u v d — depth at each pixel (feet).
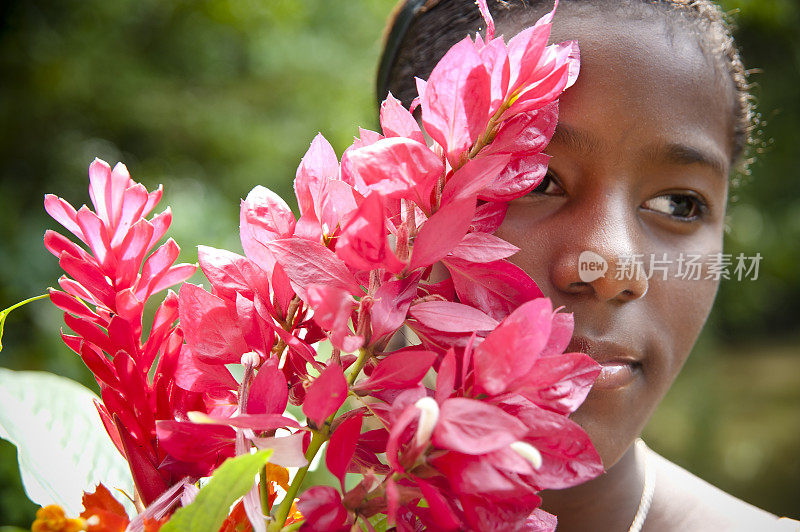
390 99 1.71
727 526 2.68
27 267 9.02
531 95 1.66
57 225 9.85
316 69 12.84
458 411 1.44
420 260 1.58
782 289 16.96
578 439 1.53
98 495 1.75
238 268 1.77
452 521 1.47
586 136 2.02
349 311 1.52
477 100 1.61
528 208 2.10
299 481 1.66
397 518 1.58
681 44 2.14
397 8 3.14
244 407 1.65
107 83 12.09
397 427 1.43
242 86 13.00
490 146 1.69
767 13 14.53
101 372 1.79
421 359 1.56
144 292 1.88
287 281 1.73
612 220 2.02
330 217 1.77
